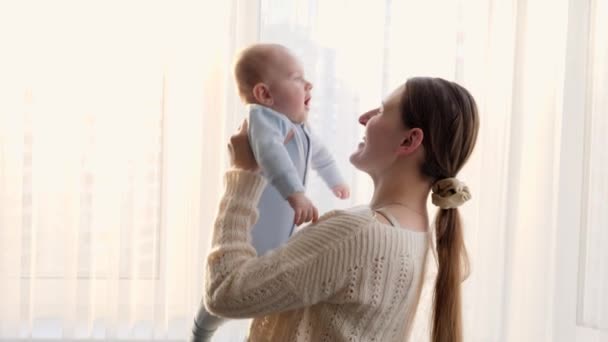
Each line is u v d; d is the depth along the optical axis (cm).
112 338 231
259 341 118
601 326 243
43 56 225
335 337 111
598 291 245
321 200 236
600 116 242
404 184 119
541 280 246
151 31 228
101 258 231
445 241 125
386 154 118
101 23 226
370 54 236
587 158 245
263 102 144
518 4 240
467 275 129
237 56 150
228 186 119
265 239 137
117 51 227
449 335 123
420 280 119
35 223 227
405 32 237
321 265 108
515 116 240
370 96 236
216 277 112
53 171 228
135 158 229
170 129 229
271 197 135
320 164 157
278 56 146
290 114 145
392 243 111
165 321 232
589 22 241
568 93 243
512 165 241
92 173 228
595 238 244
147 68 228
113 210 229
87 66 226
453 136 116
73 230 227
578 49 242
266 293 108
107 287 230
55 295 233
